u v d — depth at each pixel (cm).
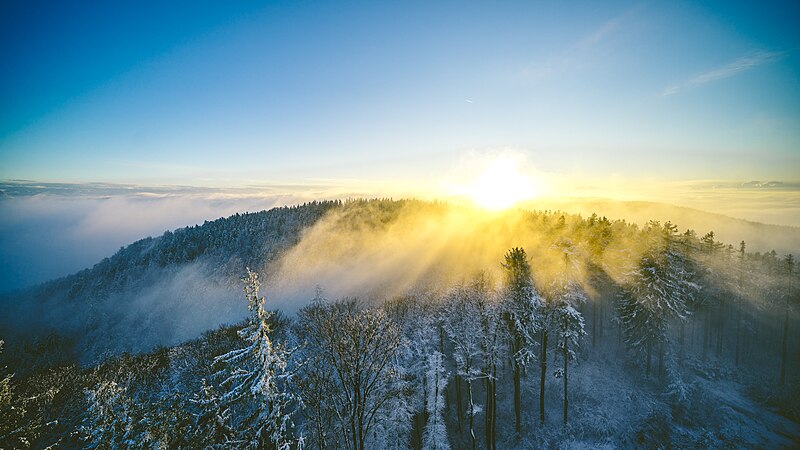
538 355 4428
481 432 3481
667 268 3841
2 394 1628
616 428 3359
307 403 2167
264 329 1711
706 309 4672
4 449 1627
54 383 2988
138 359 3675
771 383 4166
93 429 1622
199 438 1753
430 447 2892
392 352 2236
